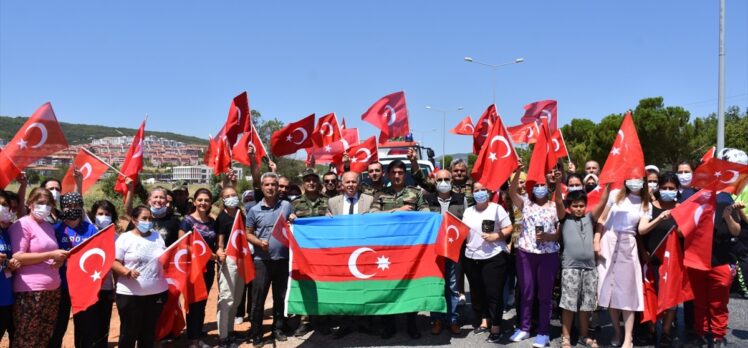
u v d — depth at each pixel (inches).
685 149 1312.7
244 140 307.3
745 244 260.4
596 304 224.7
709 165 215.9
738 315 274.2
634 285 218.5
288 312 237.1
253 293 243.1
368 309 240.2
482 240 245.8
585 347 228.1
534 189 233.6
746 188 262.2
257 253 244.7
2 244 184.5
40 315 190.1
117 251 202.1
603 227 228.5
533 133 376.5
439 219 249.1
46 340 194.4
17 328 187.6
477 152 349.4
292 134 330.0
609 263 223.1
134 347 204.8
